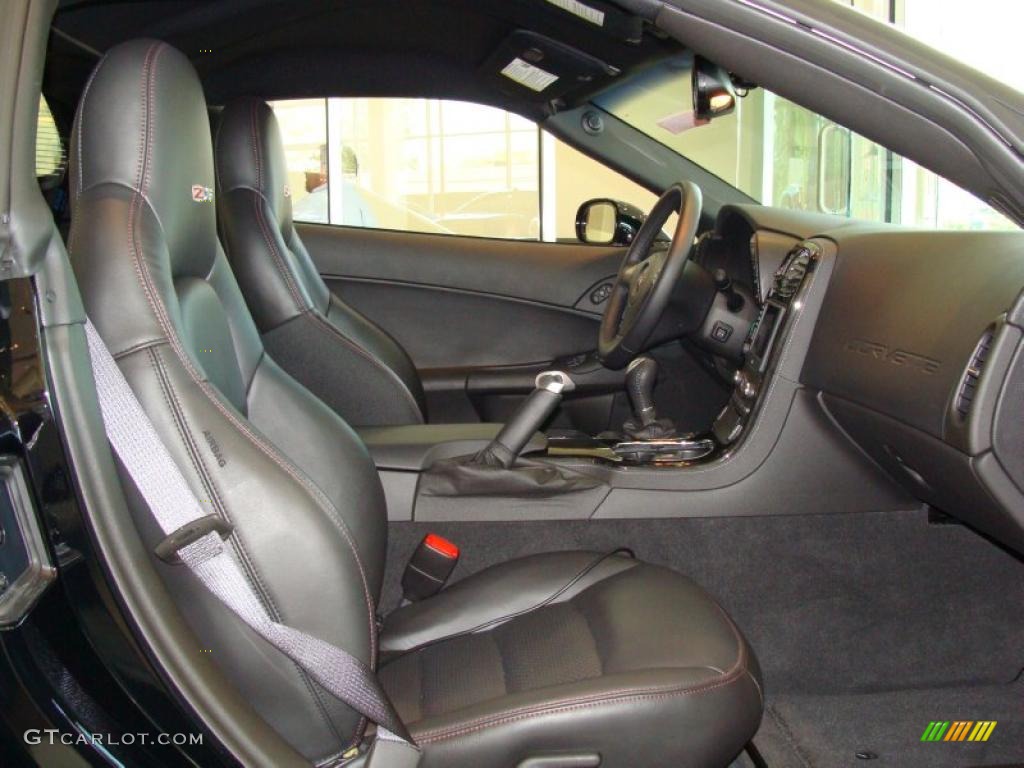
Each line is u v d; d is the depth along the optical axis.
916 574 1.75
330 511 1.01
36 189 0.82
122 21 2.27
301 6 2.32
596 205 2.74
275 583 0.98
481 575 1.47
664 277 1.81
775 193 2.57
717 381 2.36
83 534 0.84
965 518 1.53
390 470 1.71
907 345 1.44
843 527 1.75
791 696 1.78
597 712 1.07
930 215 1.98
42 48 0.85
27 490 0.77
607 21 1.92
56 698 0.79
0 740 0.75
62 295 0.83
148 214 1.00
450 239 2.71
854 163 2.31
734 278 2.13
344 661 0.99
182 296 1.07
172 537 0.91
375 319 2.68
